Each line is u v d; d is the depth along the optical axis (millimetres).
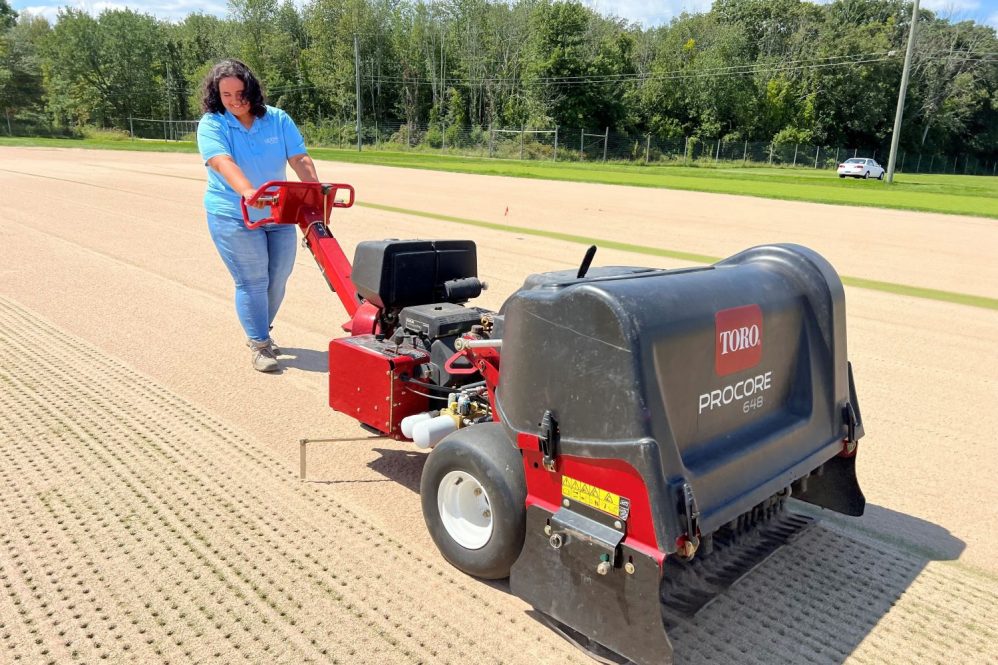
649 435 2369
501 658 2680
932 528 3701
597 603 2543
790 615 2992
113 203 15391
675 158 59031
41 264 9234
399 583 3133
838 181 37500
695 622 2926
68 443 4391
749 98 65250
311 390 5422
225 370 5770
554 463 2631
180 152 42906
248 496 3852
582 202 19375
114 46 76125
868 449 4590
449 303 4320
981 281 9984
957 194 29812
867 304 8391
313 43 77125
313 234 4871
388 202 17312
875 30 72812
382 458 4375
